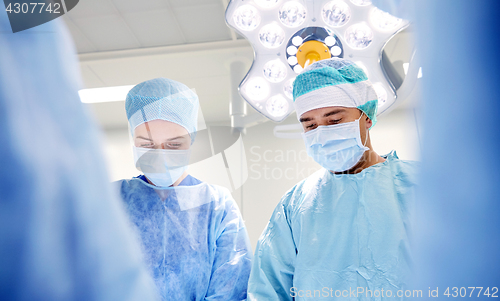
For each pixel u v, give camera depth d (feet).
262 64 3.77
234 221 4.14
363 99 3.52
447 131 1.88
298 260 3.17
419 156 1.97
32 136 1.95
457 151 1.85
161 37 6.29
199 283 3.74
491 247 1.76
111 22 5.94
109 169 2.19
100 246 2.09
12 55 1.97
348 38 3.58
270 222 3.61
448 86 1.91
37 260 1.95
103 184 2.15
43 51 2.05
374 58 3.58
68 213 2.00
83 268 2.02
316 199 3.45
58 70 2.08
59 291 1.97
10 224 1.91
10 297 1.92
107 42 6.24
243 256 3.86
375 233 3.06
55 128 2.01
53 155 1.98
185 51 6.42
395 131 5.79
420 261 1.91
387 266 2.91
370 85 3.58
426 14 2.01
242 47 6.42
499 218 1.76
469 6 1.91
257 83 3.91
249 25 3.62
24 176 1.92
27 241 1.93
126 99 4.29
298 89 3.60
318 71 3.52
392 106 3.72
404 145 3.58
